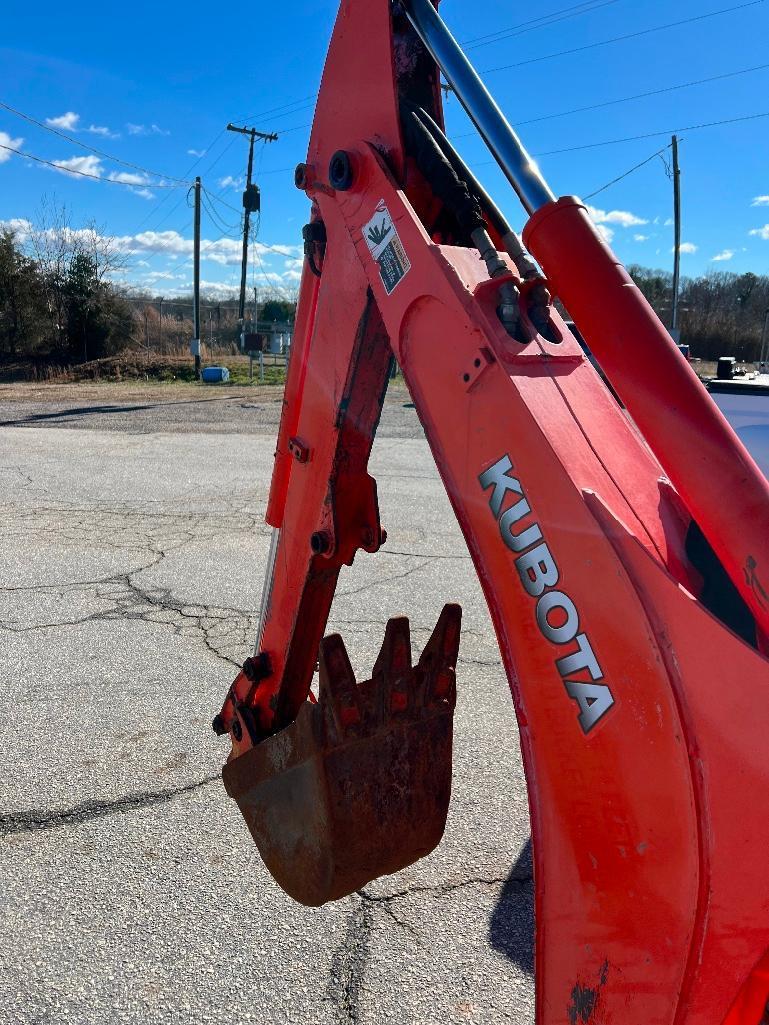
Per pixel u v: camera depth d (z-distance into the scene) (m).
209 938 2.66
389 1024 2.35
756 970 1.17
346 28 1.81
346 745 1.99
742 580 1.18
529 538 1.39
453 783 3.60
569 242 1.33
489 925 2.74
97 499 8.99
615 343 1.28
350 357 1.86
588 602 1.31
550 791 1.39
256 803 2.22
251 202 33.69
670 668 1.21
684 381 1.24
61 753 3.77
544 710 1.39
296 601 2.16
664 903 1.24
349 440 1.95
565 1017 1.39
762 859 1.14
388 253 1.66
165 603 5.75
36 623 5.37
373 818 2.04
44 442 13.06
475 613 5.61
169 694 4.37
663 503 1.39
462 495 1.50
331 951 2.62
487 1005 2.41
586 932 1.35
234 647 5.00
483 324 1.44
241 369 28.02
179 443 13.01
